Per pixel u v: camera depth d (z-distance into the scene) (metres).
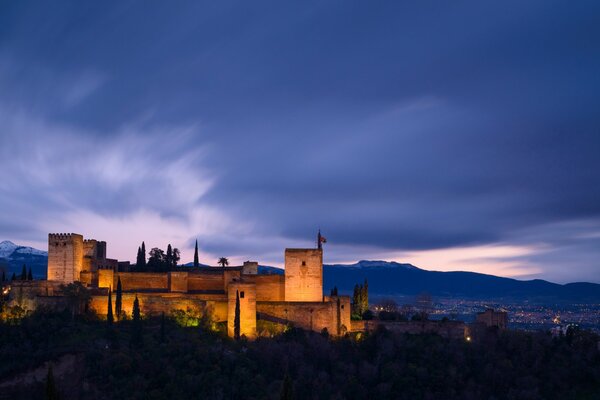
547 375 168.50
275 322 174.88
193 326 169.88
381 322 183.38
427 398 153.88
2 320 164.75
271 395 140.38
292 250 184.25
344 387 153.62
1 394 141.88
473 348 173.62
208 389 142.12
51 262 186.12
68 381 144.62
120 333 163.00
